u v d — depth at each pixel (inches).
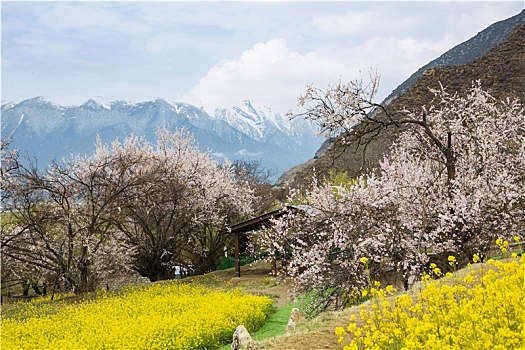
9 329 672.4
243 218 1419.8
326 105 539.5
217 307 653.3
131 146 1273.4
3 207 1011.9
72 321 698.2
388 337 220.2
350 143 557.3
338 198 548.7
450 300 226.8
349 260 496.1
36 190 1028.5
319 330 323.6
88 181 1131.3
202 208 1280.8
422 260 473.4
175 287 1011.9
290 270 520.4
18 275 1127.0
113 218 1088.8
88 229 1047.0
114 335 534.0
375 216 502.3
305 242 537.0
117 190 1118.4
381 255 495.8
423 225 486.0
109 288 1198.3
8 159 999.6
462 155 563.8
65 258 1097.4
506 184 495.2
